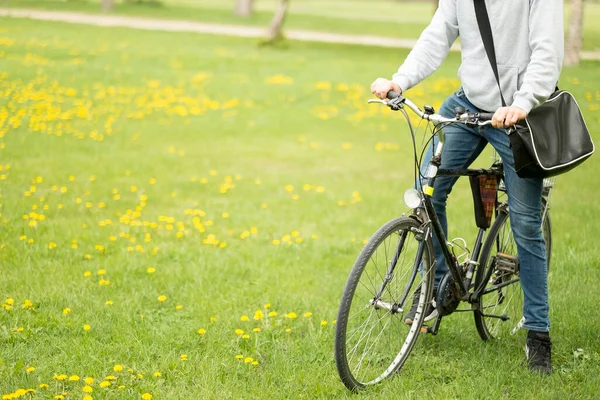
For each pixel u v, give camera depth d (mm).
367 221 9000
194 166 11680
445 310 5082
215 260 7332
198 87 18984
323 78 21359
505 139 4809
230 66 23172
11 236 7742
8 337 5340
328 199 10016
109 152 12367
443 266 5199
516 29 4648
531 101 4410
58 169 10969
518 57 4684
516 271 5184
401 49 31672
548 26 4484
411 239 4812
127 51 25234
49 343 5348
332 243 8102
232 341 5355
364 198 10102
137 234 8117
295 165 12062
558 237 7988
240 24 41156
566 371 4957
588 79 22312
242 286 6676
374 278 4621
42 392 4578
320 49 29969
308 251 7816
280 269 7164
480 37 4789
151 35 31672
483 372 4945
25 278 6523
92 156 11992
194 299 6273
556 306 5984
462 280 5102
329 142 13945
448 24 4953
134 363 4953
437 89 19672
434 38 4965
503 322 5691
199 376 4848
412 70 4883
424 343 5410
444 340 5457
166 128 14578
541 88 4430
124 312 5883
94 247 7535
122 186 10227
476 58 4836
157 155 12305
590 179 11000
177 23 39375
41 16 37969
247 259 7461
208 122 15328
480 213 5203
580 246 7629
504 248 5469
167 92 18109
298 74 22047
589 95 18781
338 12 58875
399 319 4934
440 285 5055
